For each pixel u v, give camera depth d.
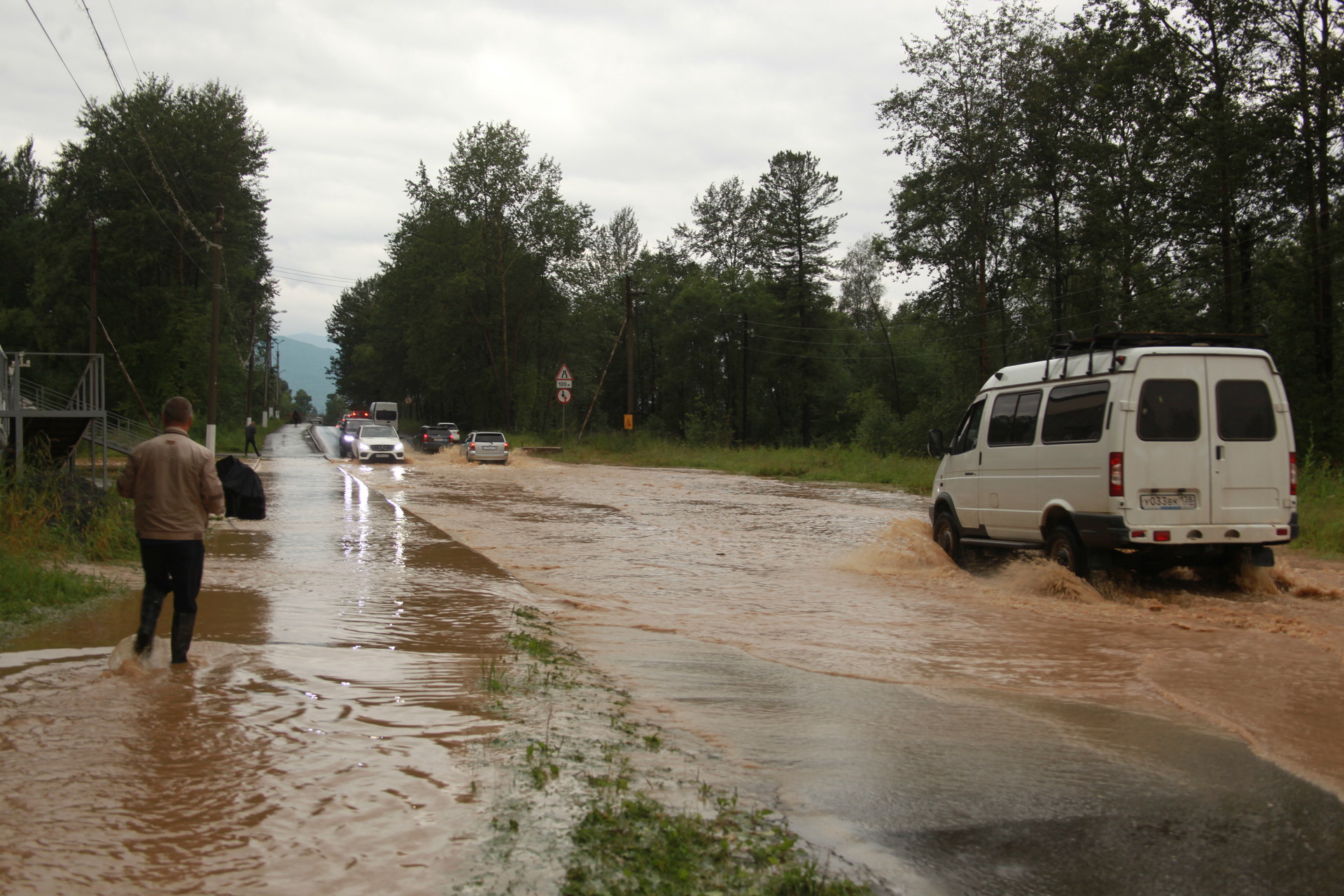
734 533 14.73
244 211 49.72
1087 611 8.31
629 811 3.43
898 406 66.56
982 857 3.21
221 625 6.86
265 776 3.65
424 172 59.69
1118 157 37.34
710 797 3.68
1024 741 4.54
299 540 12.84
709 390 68.31
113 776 3.62
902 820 3.52
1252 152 29.69
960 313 43.91
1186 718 4.92
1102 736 4.60
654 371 76.62
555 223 57.06
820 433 71.12
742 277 67.06
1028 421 10.23
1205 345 9.23
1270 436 8.94
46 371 47.72
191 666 5.50
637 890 2.81
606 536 14.19
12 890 2.67
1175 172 34.34
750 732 4.65
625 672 5.96
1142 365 8.77
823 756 4.27
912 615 8.18
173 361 46.75
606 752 4.17
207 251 47.94
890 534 12.86
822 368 63.66
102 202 46.75
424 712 4.66
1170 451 8.74
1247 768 4.14
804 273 63.91
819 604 8.70
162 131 46.12
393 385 85.06
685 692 5.47
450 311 58.00
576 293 61.81
